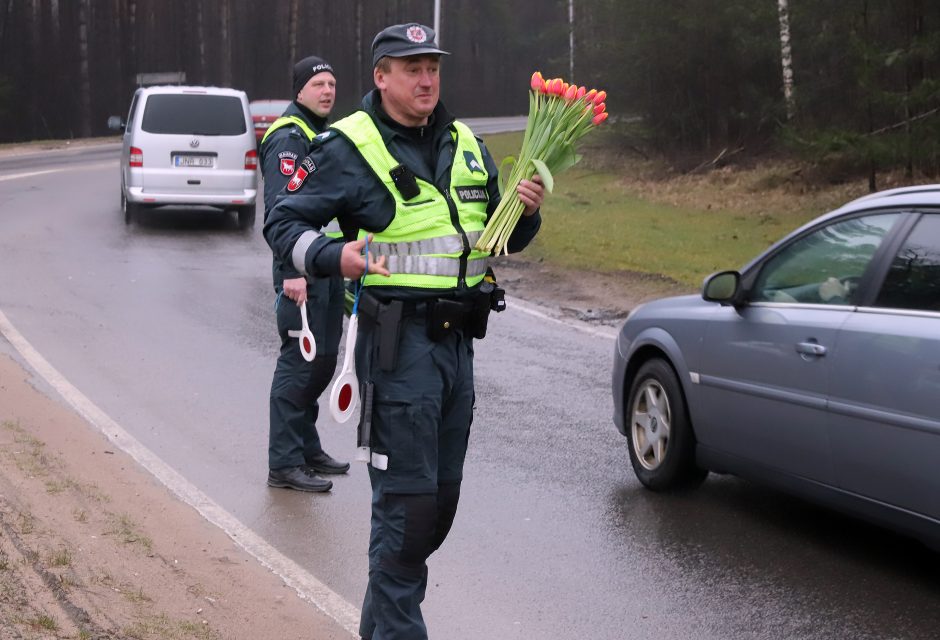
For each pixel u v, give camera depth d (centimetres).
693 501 991
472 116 13875
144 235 2636
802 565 845
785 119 4384
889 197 854
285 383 995
